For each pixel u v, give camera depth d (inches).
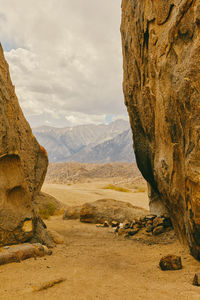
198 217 159.2
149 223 326.3
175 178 205.6
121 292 120.6
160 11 218.4
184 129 181.6
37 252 189.2
